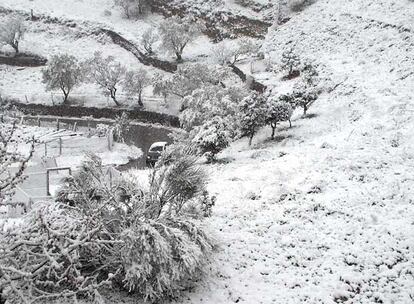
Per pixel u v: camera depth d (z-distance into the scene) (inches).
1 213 554.3
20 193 669.9
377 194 530.6
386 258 406.6
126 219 362.6
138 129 1590.8
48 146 1270.9
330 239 448.1
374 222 469.1
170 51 1984.5
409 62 1195.3
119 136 1384.1
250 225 491.8
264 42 1900.8
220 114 1203.9
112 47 2247.8
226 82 1716.3
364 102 1029.8
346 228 462.9
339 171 622.2
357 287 372.5
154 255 332.2
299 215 506.0
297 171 648.4
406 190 531.8
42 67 2087.8
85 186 370.0
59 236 277.9
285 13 2022.6
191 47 2134.6
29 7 2496.3
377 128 815.1
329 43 1604.3
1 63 2117.4
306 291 370.3
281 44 1809.8
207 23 2219.5
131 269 327.0
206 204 476.7
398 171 594.9
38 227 283.6
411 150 667.4
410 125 788.0
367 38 1493.6
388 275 381.4
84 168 379.6
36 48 2204.7
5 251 264.5
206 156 844.0
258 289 375.6
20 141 1307.8
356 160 652.7
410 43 1310.3
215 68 1692.9
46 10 2477.9
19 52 2158.0
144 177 675.4
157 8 2426.2
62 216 346.3
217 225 493.4
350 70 1316.4
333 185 576.7
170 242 347.9
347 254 419.5
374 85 1130.0
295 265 412.2
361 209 502.0
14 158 281.4
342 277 383.9
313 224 482.6
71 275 278.4
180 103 1660.9
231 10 2190.0
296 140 942.4
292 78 1499.8
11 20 2100.1
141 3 2434.8
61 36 2327.8
